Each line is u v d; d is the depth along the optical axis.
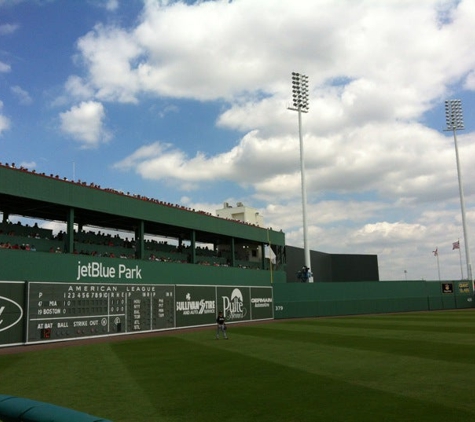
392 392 11.27
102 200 34.84
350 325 36.44
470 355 17.27
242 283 48.81
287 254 68.62
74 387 13.09
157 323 36.97
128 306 34.56
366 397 10.85
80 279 31.47
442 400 10.36
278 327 37.03
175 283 39.97
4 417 6.58
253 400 10.95
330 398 10.88
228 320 45.41
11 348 26.16
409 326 33.28
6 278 27.05
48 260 29.59
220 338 28.19
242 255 57.78
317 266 73.56
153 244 43.88
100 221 40.53
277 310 53.66
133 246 41.28
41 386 13.38
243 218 60.38
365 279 76.38
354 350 19.73
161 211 40.62
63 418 5.91
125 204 36.94
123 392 12.24
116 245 39.59
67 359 19.91
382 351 19.08
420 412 9.42
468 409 9.55
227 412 9.95
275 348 21.50
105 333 32.41
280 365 16.06
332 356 17.97
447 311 59.12
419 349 19.38
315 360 17.00
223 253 53.69
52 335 28.80
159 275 38.34
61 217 38.50
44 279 29.19
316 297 56.47
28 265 28.36
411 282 64.00
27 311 27.56
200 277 43.03
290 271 68.56
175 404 10.77
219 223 48.06
